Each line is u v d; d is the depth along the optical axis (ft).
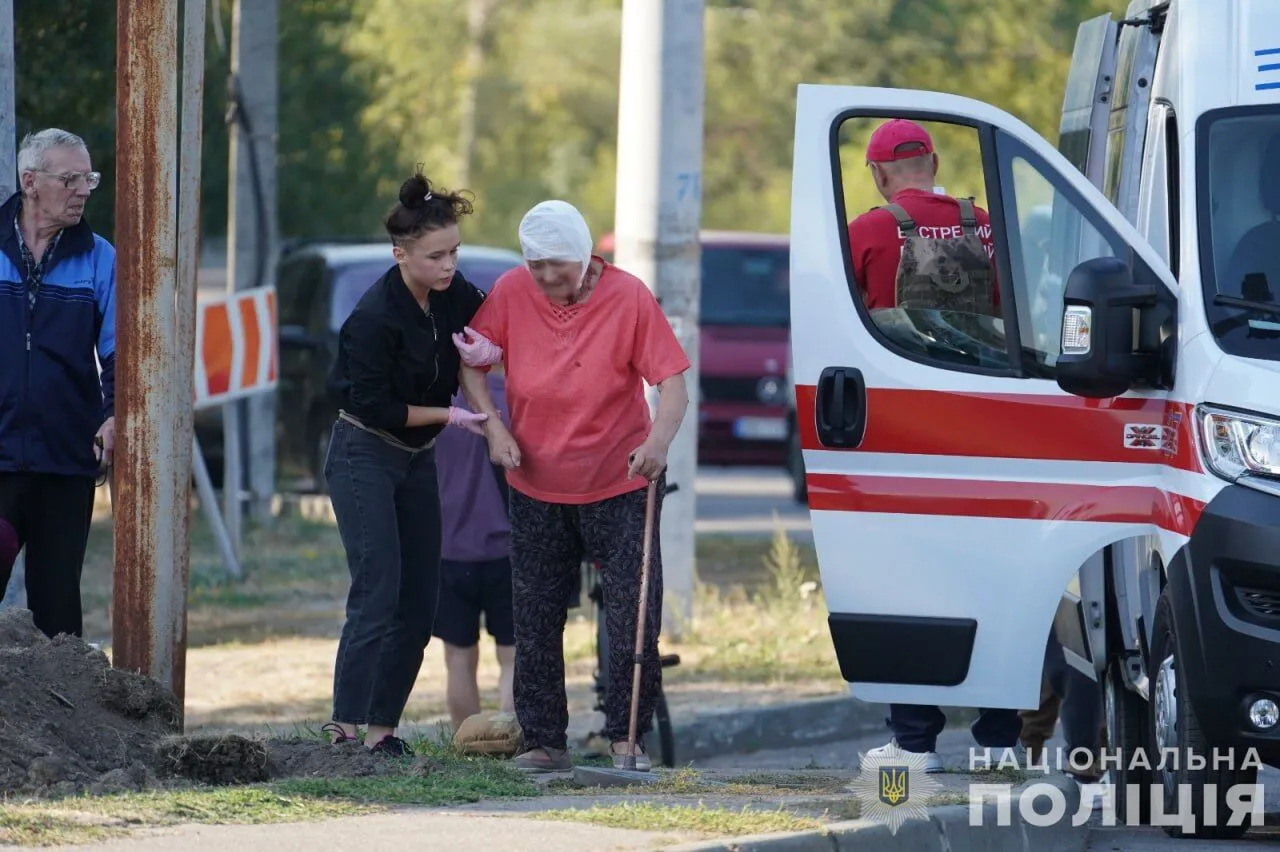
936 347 66.03
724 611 121.29
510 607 81.66
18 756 57.98
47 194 67.56
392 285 64.39
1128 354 62.80
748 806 57.82
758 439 209.87
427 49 373.81
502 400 81.51
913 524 65.62
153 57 67.10
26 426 67.31
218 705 101.24
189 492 68.80
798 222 66.28
